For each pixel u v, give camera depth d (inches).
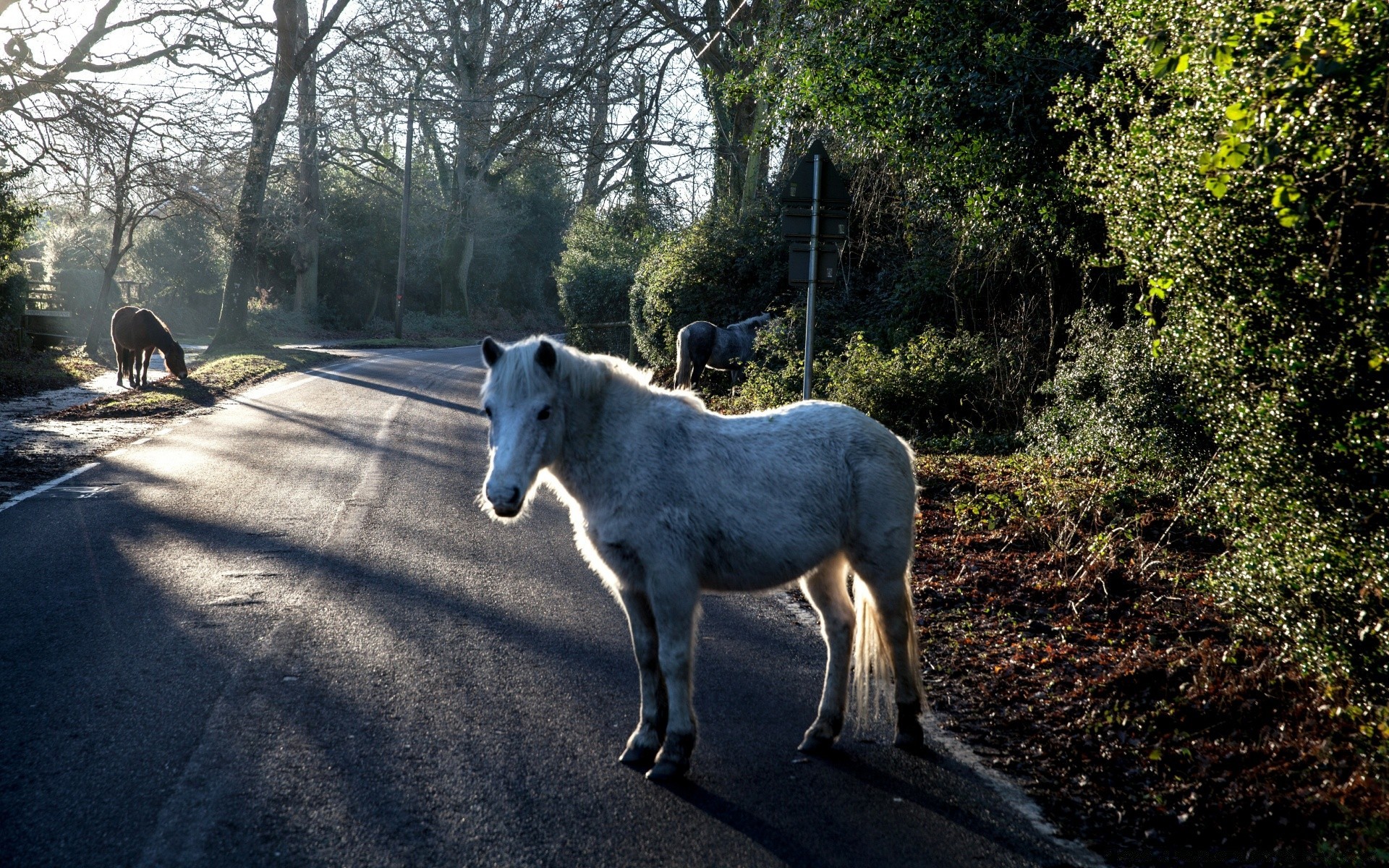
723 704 177.8
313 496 360.8
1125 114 324.5
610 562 151.6
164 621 212.7
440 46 1202.6
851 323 649.0
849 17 468.4
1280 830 132.0
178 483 378.9
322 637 205.8
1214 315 170.6
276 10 1043.3
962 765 154.4
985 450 448.1
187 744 152.9
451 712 168.6
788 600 249.9
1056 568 261.9
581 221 1282.0
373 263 1951.3
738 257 847.1
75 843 124.0
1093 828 134.7
